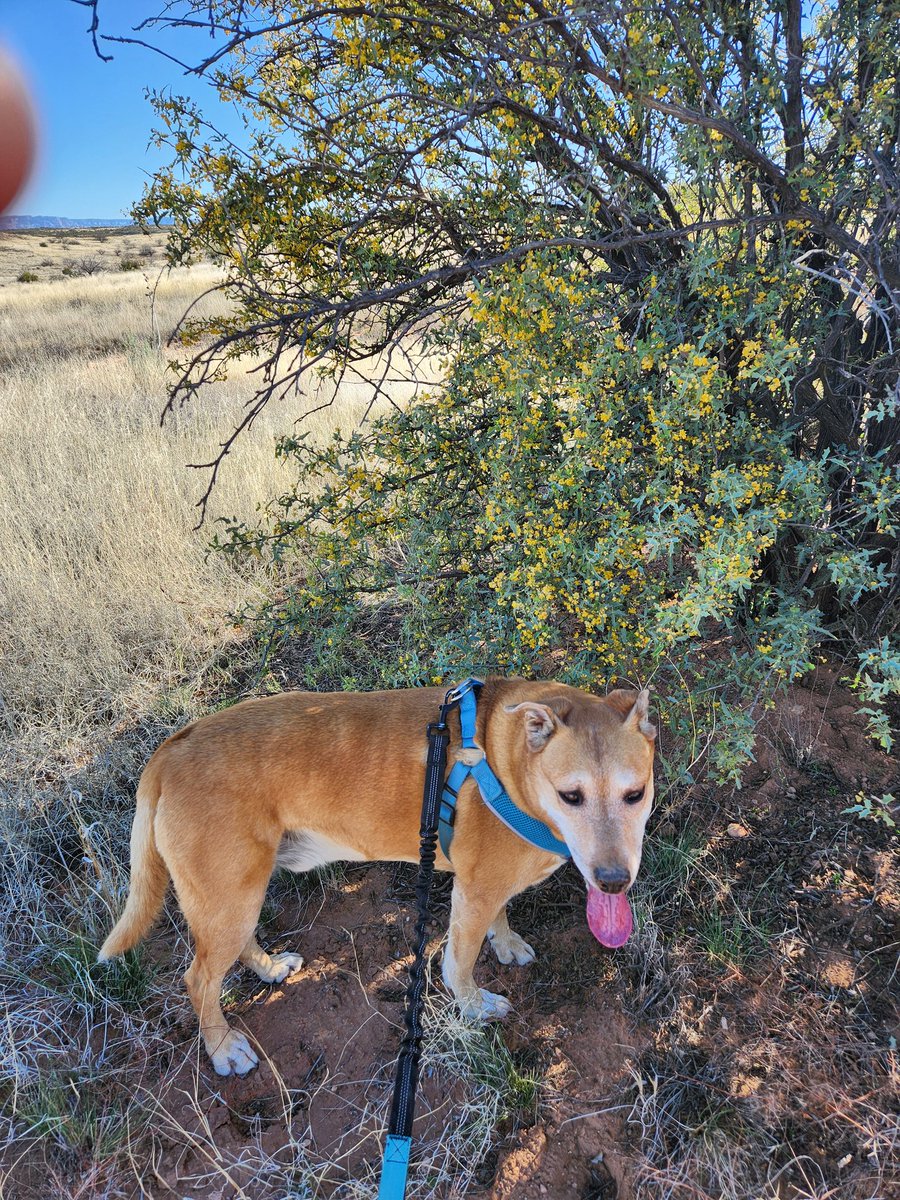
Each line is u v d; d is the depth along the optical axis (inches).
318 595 176.4
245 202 154.6
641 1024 121.6
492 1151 108.7
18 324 806.5
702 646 155.3
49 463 327.0
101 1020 128.0
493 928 135.0
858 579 128.9
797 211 132.8
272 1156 109.0
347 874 155.6
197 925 118.3
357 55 134.8
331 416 366.3
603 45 125.0
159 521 272.5
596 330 137.1
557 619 192.9
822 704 170.9
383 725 121.7
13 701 200.5
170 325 697.0
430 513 173.6
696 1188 101.9
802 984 124.8
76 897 147.5
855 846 144.7
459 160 157.0
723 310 130.4
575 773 104.2
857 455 149.2
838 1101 109.0
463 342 160.4
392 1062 120.0
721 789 158.4
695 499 140.2
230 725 123.6
